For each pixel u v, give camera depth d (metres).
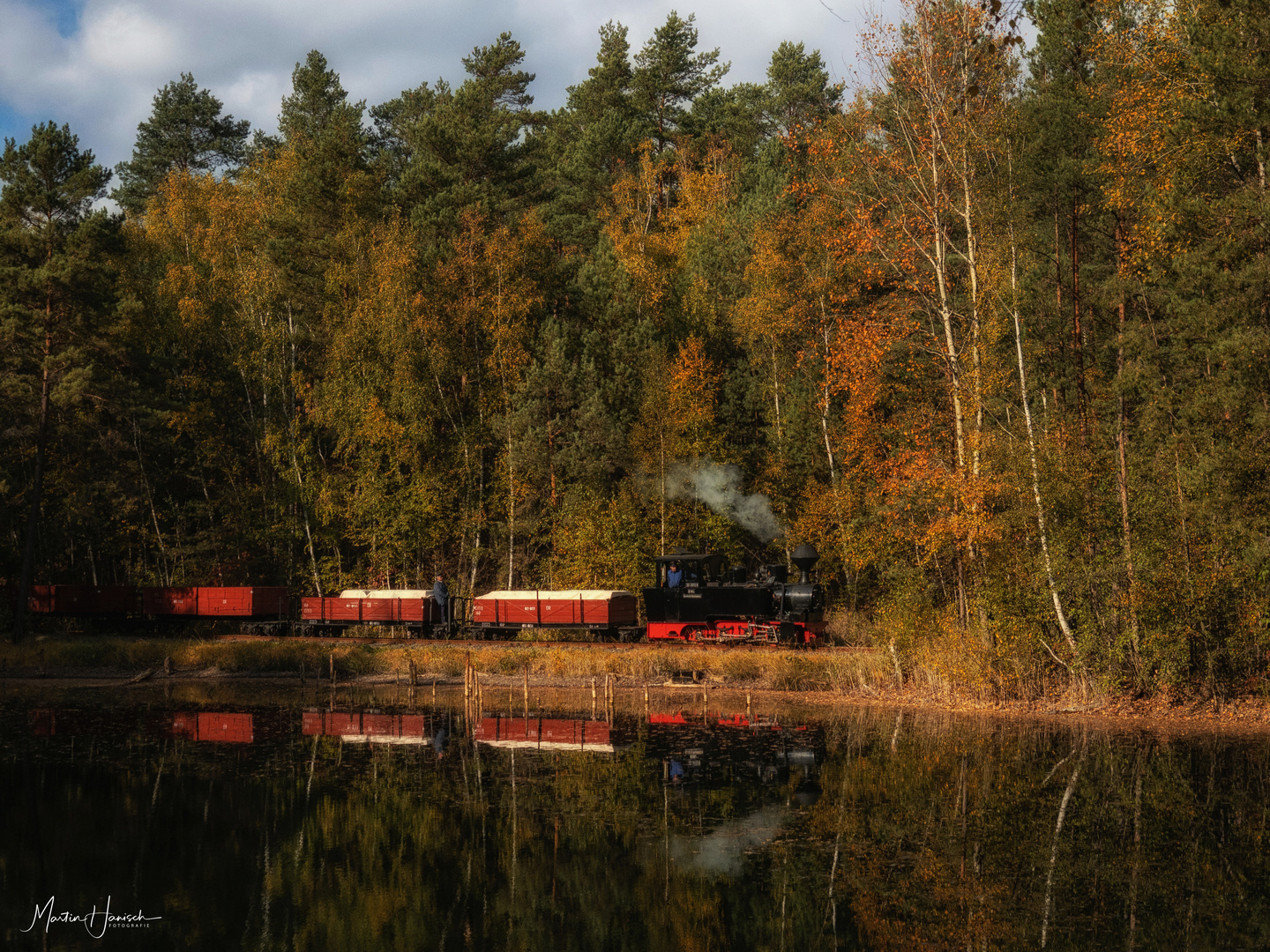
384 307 43.19
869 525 34.47
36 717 26.84
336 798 17.62
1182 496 24.19
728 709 26.89
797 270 40.53
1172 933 11.40
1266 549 21.94
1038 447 25.47
